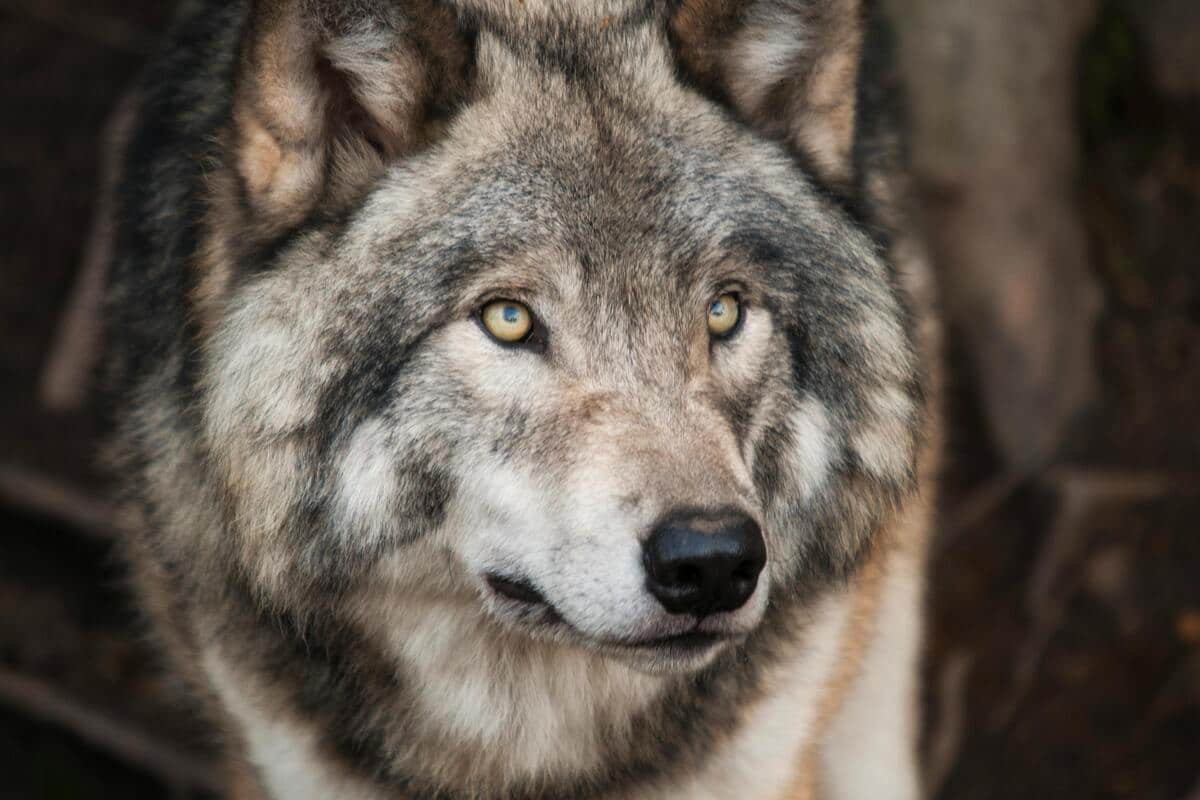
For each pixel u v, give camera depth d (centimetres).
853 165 784
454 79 691
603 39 710
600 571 622
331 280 690
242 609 764
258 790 832
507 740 763
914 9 1298
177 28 880
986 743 1230
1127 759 1203
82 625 1335
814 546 767
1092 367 1362
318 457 696
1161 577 1269
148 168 827
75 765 1264
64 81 1523
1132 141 1422
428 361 669
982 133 1307
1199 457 1316
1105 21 1412
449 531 684
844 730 1048
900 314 778
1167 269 1388
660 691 765
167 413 774
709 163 698
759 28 727
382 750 771
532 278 659
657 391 652
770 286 698
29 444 1344
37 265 1453
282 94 686
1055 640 1261
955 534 1317
